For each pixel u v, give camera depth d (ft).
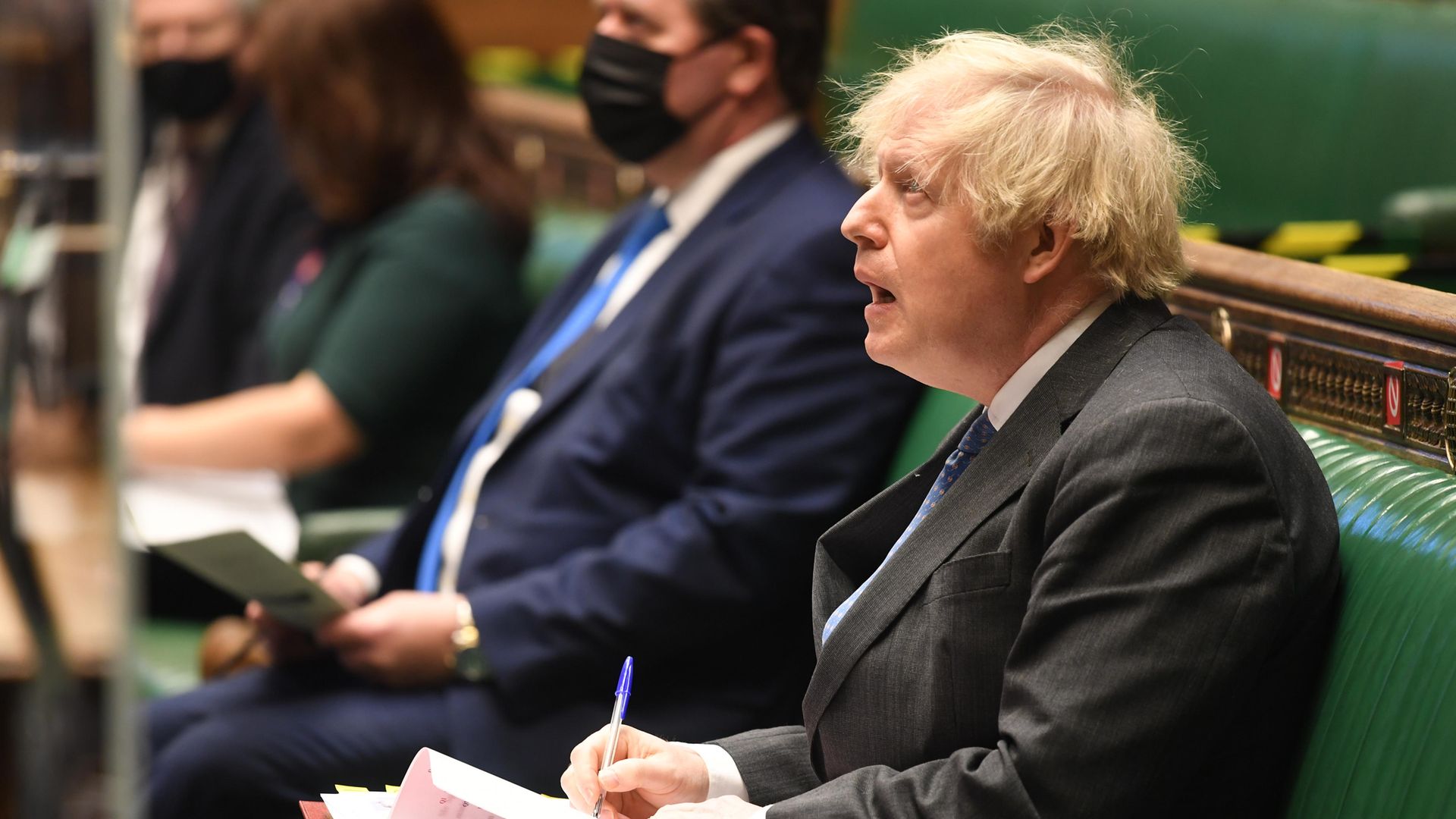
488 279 34.81
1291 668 16.53
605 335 27.09
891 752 16.52
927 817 15.03
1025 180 15.93
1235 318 21.02
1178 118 32.42
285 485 35.60
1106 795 14.39
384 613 25.75
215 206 43.50
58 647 28.73
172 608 34.30
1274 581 14.82
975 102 16.28
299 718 25.75
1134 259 16.39
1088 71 16.67
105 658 28.78
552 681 25.07
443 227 34.50
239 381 42.70
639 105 27.12
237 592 24.85
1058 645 14.89
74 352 31.68
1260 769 16.67
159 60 43.01
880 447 24.91
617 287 28.43
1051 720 14.57
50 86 30.17
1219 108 31.86
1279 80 30.76
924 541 16.67
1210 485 14.92
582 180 49.78
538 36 60.85
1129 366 16.05
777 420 24.76
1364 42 29.32
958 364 16.99
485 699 25.50
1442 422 17.70
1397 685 15.61
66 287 31.42
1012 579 15.92
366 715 25.68
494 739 25.16
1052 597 15.01
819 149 27.27
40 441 31.55
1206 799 16.34
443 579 28.04
